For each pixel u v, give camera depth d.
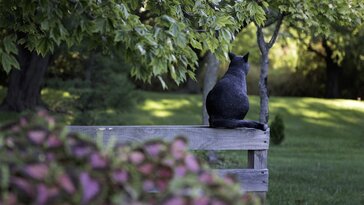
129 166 3.65
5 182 3.30
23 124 3.85
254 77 47.16
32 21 7.97
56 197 3.24
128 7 7.89
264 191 8.55
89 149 3.62
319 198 13.39
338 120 37.09
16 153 3.57
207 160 18.31
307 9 11.99
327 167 19.56
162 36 6.75
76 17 6.88
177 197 3.30
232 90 8.43
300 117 37.50
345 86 48.19
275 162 20.69
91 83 26.06
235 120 8.41
